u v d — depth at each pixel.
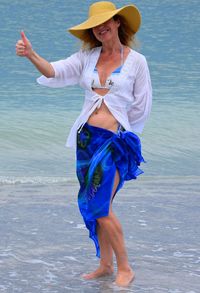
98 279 11.43
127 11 11.08
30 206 15.46
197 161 21.31
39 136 24.02
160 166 20.56
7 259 12.20
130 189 17.23
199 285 11.19
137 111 11.25
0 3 60.03
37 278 11.41
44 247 12.88
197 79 35.41
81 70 11.27
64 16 53.09
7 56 40.12
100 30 10.93
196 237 13.62
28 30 47.38
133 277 11.36
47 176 18.81
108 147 10.91
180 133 24.89
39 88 32.75
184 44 44.69
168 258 12.41
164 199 16.25
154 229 14.04
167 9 59.03
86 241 13.27
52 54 39.84
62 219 14.58
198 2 63.97
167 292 10.87
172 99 30.72
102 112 11.05
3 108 28.47
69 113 27.75
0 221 14.32
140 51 42.34
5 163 20.48
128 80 10.98
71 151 22.38
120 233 11.20
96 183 10.84
